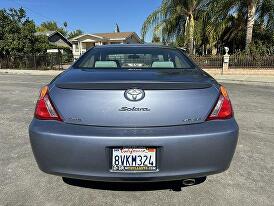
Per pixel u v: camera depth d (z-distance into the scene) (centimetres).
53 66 2577
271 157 408
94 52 378
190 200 296
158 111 258
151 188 316
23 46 2588
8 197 300
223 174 354
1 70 2402
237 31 2234
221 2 2041
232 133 262
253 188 322
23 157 402
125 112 257
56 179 338
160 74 298
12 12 2712
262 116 651
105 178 256
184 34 2334
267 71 1812
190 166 257
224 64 1897
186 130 256
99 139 249
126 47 392
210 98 268
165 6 2272
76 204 288
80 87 263
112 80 270
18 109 711
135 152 252
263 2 1995
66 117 262
